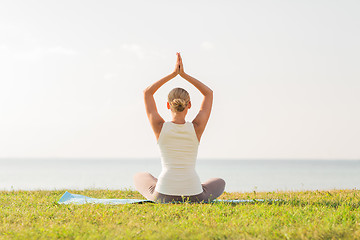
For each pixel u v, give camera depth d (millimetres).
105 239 3707
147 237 3678
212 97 5316
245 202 5820
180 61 5156
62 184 30562
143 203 5535
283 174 58156
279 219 4398
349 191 8000
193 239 3652
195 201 5199
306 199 6203
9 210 5180
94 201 5984
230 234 3807
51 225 4195
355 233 3855
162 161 5262
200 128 5102
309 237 3740
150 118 5137
